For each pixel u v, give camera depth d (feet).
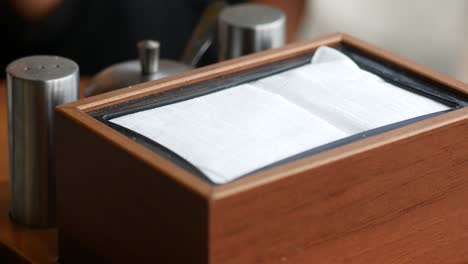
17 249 1.75
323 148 1.49
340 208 1.49
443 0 3.67
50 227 1.82
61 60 1.81
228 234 1.38
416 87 1.70
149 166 1.42
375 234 1.55
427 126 1.54
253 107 1.61
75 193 1.61
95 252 1.59
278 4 3.36
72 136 1.57
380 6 3.87
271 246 1.43
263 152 1.47
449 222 1.65
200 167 1.43
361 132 1.54
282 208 1.42
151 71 1.88
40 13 3.25
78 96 1.79
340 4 4.00
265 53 1.77
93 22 3.37
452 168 1.61
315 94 1.66
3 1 3.19
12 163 1.80
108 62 3.46
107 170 1.51
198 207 1.36
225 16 2.10
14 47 3.29
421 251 1.63
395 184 1.54
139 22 3.42
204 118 1.57
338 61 1.76
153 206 1.44
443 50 3.73
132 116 1.58
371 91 1.68
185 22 3.49
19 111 1.75
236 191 1.37
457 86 1.68
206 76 1.69
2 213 1.86
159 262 1.46
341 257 1.53
